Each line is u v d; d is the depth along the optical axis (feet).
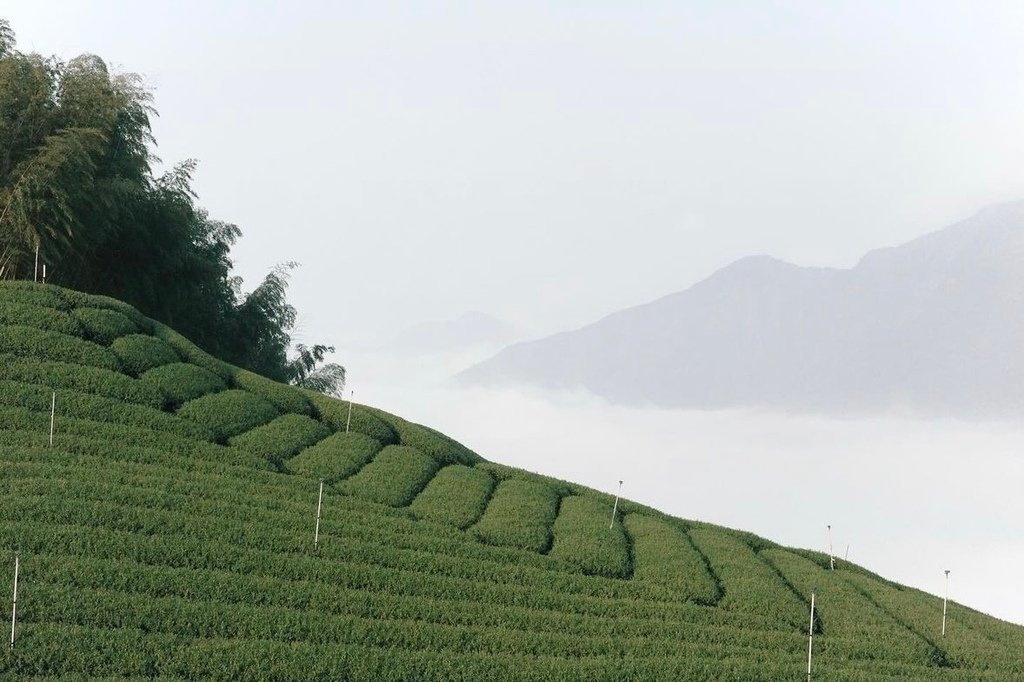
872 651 88.02
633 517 119.03
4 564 77.00
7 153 136.15
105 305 138.21
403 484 114.93
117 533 85.66
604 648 80.74
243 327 198.80
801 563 112.06
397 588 87.56
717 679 76.33
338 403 137.39
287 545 91.20
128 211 150.71
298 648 72.43
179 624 73.46
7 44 142.61
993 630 98.73
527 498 117.91
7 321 124.88
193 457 110.11
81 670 65.72
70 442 104.22
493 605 87.15
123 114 156.87
